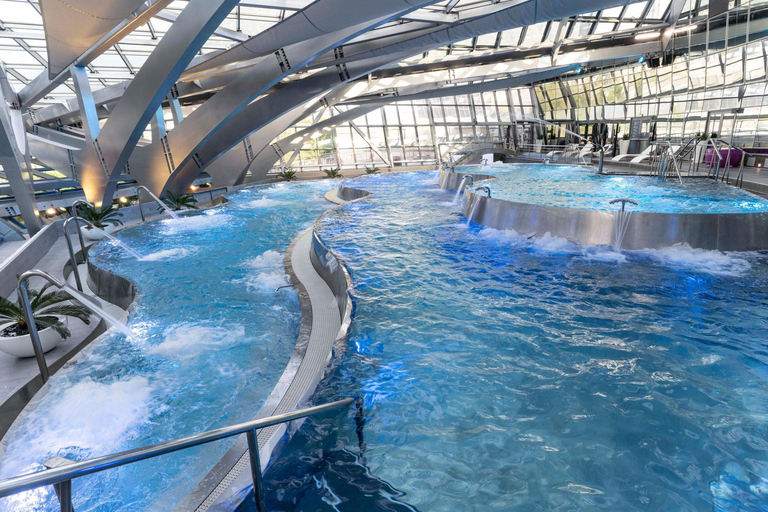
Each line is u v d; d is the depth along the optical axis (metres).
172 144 18.30
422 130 34.59
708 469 2.77
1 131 11.41
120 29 11.62
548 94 34.56
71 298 7.28
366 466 2.83
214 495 2.58
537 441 3.05
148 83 13.98
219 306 7.45
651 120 24.30
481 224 9.53
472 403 3.49
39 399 5.05
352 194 17.23
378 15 9.55
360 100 26.30
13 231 15.17
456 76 23.56
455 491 2.63
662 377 3.80
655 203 10.38
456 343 4.45
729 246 7.20
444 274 6.43
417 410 3.40
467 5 13.29
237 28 17.59
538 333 4.63
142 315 7.17
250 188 23.66
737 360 4.05
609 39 21.45
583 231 7.98
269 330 6.57
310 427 3.20
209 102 17.38
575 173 17.72
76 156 17.14
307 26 10.87
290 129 30.16
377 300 5.52
